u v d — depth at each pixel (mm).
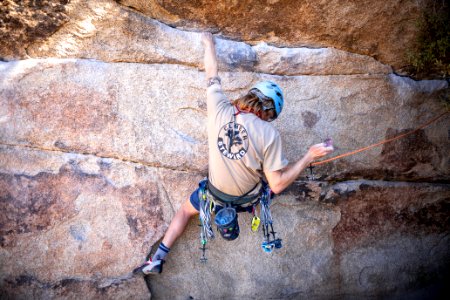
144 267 3631
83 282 3701
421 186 4094
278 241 3479
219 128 3145
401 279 4164
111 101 3580
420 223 4137
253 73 3684
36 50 3438
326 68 3752
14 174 3549
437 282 4234
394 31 3654
